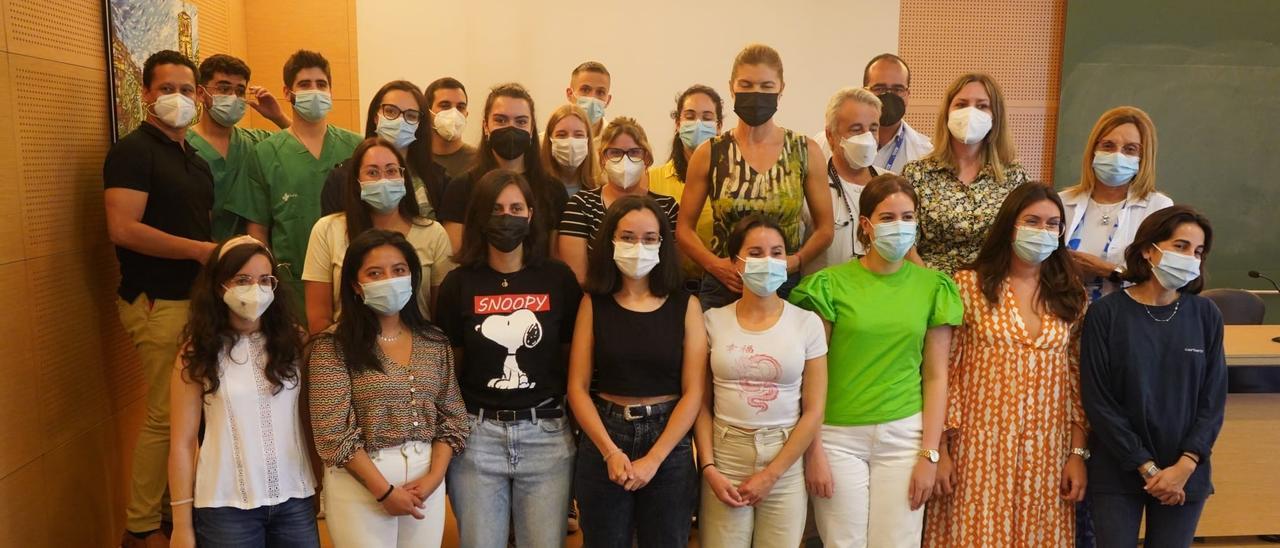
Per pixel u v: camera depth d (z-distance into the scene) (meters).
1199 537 3.02
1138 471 2.31
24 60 2.53
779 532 2.28
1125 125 2.71
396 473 2.14
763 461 2.24
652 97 4.89
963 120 2.61
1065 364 2.38
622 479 2.11
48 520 2.65
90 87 2.89
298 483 2.18
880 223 2.31
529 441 2.24
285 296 2.20
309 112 3.07
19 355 2.50
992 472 2.36
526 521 2.28
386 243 2.14
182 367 2.08
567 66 4.83
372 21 4.71
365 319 2.18
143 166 2.68
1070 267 2.41
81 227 2.84
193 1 3.90
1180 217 2.26
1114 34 4.91
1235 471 2.95
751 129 2.61
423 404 2.19
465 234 2.30
